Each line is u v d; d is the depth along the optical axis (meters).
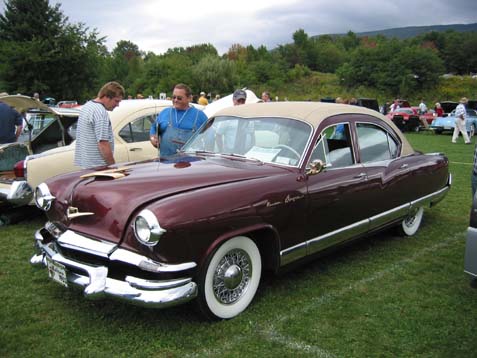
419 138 20.86
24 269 4.43
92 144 4.84
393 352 3.05
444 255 4.88
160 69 70.56
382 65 66.38
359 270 4.43
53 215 3.62
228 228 3.21
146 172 3.58
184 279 3.02
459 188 8.37
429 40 100.19
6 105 6.59
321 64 96.31
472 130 21.70
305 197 3.75
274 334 3.23
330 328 3.33
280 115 4.27
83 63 39.56
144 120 6.27
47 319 3.42
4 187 5.70
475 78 65.12
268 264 3.70
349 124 4.44
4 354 2.96
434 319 3.49
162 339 3.14
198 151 4.45
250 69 76.50
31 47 37.00
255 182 3.48
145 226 2.90
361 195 4.33
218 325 3.32
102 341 3.12
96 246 3.10
